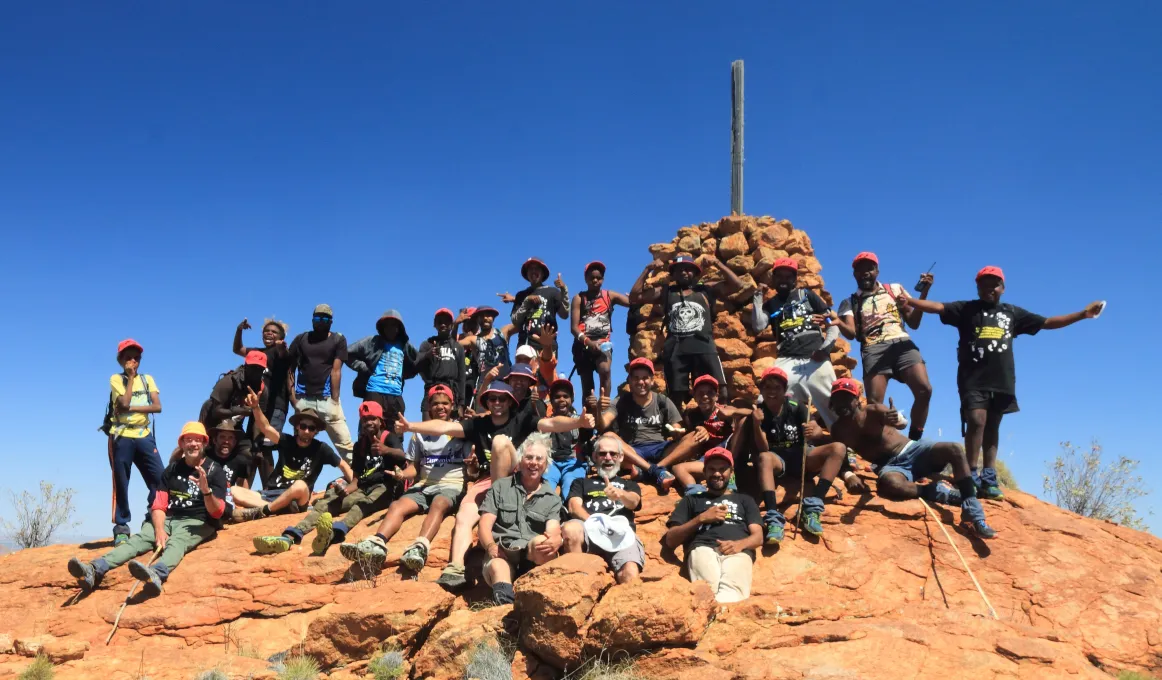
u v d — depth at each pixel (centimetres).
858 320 1081
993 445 994
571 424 930
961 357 996
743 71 1545
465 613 775
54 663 776
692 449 976
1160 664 774
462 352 1298
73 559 883
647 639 701
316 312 1199
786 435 969
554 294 1358
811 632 720
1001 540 902
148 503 967
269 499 1065
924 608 780
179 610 847
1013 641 695
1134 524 1306
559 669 722
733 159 1513
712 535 832
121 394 1048
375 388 1214
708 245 1410
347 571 881
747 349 1311
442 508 905
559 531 821
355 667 755
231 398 1138
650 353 1356
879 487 973
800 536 907
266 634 827
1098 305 930
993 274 979
